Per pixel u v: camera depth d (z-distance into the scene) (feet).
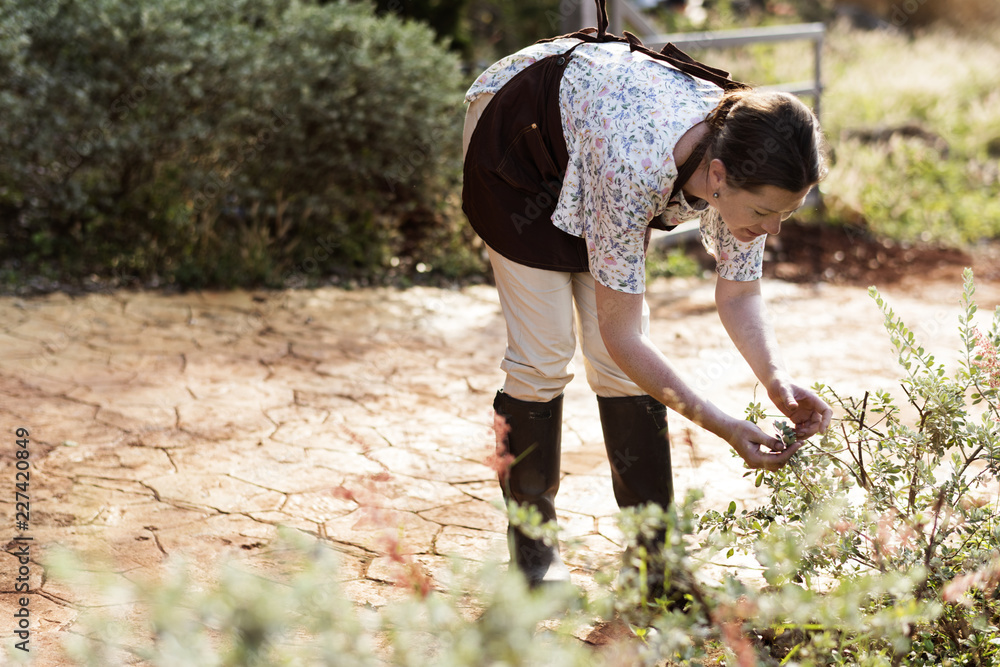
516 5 36.17
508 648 3.81
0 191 18.13
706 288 19.61
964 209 25.79
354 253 19.42
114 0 17.06
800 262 22.03
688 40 22.06
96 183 18.03
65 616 6.91
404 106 19.25
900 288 20.16
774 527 5.96
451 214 20.88
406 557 8.01
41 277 16.84
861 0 53.72
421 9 28.35
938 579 5.88
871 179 26.16
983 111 35.37
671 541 5.03
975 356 6.81
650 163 5.84
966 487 6.44
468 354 14.74
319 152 19.21
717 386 13.34
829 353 15.16
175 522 8.61
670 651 4.67
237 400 12.04
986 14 52.47
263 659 3.69
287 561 7.91
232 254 17.90
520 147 6.72
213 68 17.76
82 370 12.70
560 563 7.17
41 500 8.90
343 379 13.19
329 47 19.34
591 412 12.14
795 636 5.54
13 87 16.89
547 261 6.76
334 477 9.80
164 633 3.61
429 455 10.54
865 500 6.42
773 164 5.51
